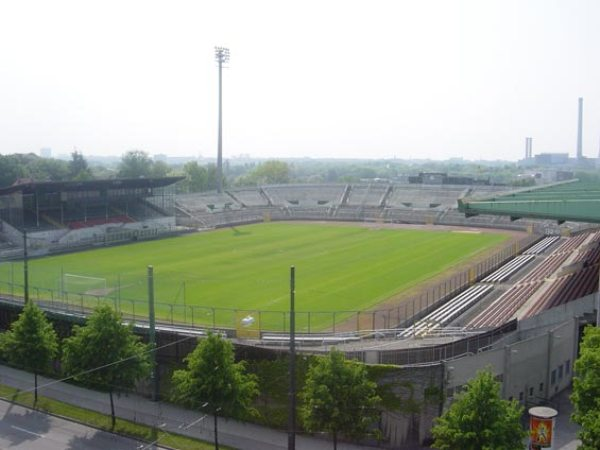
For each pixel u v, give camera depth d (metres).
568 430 47.72
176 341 54.91
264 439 47.12
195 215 173.25
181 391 45.25
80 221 142.50
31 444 45.22
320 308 76.62
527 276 93.56
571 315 60.50
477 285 88.50
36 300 72.50
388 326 67.12
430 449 45.84
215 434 44.28
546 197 80.81
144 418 50.38
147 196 159.25
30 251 119.44
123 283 90.38
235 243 134.00
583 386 39.34
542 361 54.28
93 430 47.94
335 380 42.03
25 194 134.12
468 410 37.66
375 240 138.12
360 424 41.97
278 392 49.59
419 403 46.72
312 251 122.12
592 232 137.88
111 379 49.06
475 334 54.06
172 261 111.12
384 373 46.75
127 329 50.66
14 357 54.41
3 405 52.66
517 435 37.62
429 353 49.84
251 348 50.78
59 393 55.59
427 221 174.38
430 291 85.31
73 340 50.59
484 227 163.00
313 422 42.22
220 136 193.25
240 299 81.00
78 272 100.00
